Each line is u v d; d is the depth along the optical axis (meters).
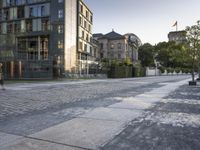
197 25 20.89
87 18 58.97
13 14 53.06
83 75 44.72
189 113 7.34
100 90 15.91
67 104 9.27
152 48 100.69
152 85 21.30
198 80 29.86
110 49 80.88
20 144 4.37
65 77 39.94
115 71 44.72
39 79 33.78
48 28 49.41
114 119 6.47
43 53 49.75
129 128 5.52
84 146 4.27
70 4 49.44
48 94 13.12
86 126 5.69
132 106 8.73
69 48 48.91
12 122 6.11
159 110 7.88
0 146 4.27
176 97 11.55
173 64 92.69
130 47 87.38
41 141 4.54
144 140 4.62
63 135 4.93
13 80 30.02
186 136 4.89
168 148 4.17
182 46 21.83
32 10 51.12
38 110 7.89
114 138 4.75
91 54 62.88
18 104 9.26
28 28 51.34
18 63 36.25
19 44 51.50
